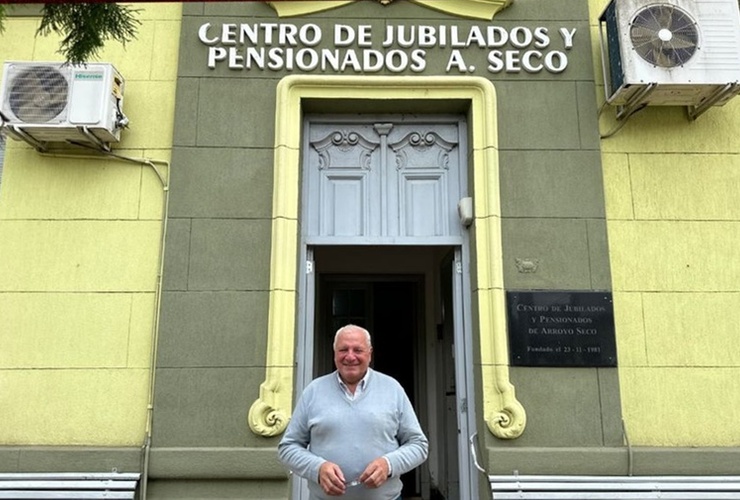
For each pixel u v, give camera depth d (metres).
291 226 4.64
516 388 4.46
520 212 4.72
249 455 4.29
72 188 4.71
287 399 4.40
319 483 3.02
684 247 4.74
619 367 4.54
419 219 4.99
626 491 4.26
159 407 4.38
